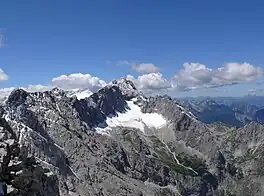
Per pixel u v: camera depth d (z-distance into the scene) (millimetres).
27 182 50312
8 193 45938
